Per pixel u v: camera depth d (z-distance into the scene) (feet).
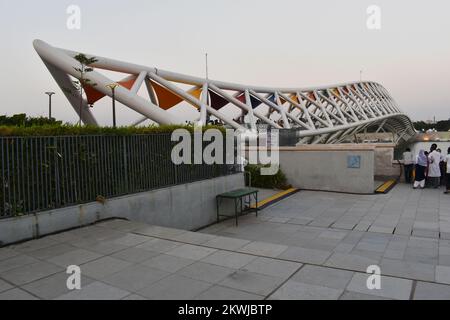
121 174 25.21
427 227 28.58
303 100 145.28
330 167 46.93
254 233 28.73
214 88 97.60
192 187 30.58
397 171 53.93
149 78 81.71
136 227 22.16
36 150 20.31
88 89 69.31
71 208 21.72
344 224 30.45
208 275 14.73
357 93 203.51
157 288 13.55
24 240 19.44
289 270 15.15
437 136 325.01
